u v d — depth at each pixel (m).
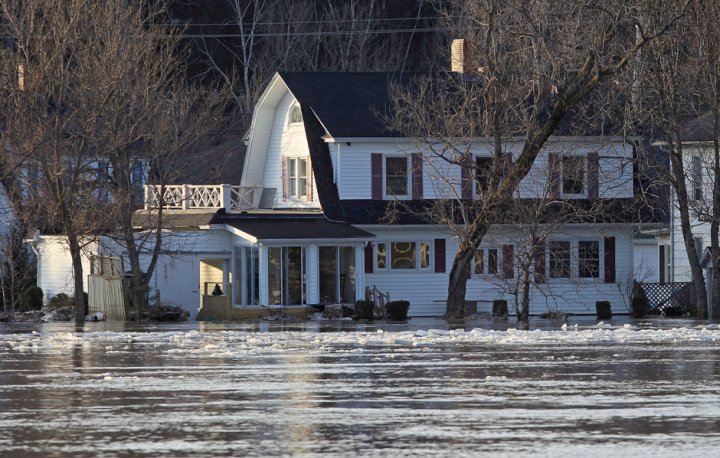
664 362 113.38
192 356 121.69
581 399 88.12
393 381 98.69
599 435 73.56
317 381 98.94
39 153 192.00
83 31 196.12
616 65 188.50
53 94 191.25
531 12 187.75
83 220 197.88
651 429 75.56
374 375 103.06
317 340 142.00
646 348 129.00
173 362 115.31
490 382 97.88
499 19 191.00
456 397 89.25
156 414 82.00
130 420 79.56
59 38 191.25
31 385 97.56
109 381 99.75
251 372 105.88
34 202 197.75
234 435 73.88
